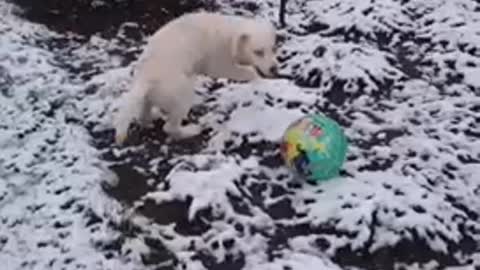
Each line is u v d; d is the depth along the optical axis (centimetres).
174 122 410
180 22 416
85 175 393
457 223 375
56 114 427
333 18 496
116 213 377
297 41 479
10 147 408
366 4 501
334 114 430
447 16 495
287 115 422
